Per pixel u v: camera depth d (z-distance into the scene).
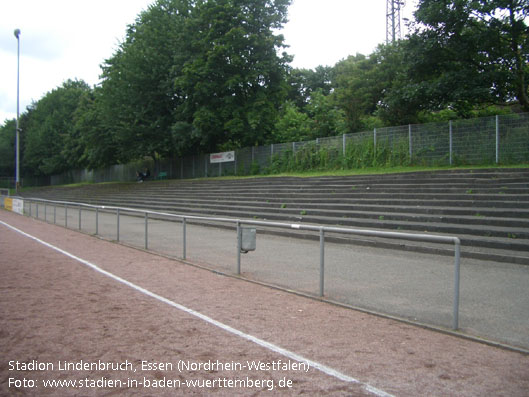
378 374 3.75
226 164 34.88
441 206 13.80
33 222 20.81
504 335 4.76
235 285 7.50
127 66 36.06
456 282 4.96
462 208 12.80
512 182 14.32
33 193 55.12
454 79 21.36
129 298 6.56
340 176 20.94
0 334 4.90
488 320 5.29
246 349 4.38
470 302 6.09
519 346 4.42
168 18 37.34
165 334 4.87
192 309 5.93
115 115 37.59
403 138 22.47
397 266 8.46
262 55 32.22
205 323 5.28
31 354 4.28
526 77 22.56
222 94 33.12
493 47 21.62
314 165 27.19
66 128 62.19
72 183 67.62
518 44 21.58
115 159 45.28
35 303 6.27
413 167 21.09
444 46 22.22
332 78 59.09
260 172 31.52
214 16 31.28
